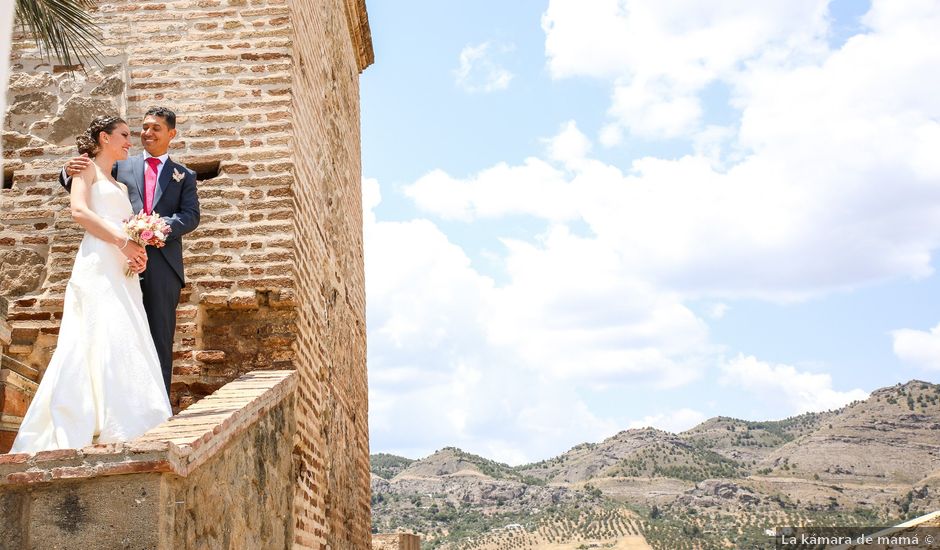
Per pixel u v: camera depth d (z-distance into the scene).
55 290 8.14
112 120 6.34
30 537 3.93
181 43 8.78
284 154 8.44
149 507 3.98
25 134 8.61
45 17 7.95
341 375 11.45
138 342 5.70
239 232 8.19
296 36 9.10
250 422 5.73
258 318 8.02
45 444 5.34
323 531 9.27
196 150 8.48
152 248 6.66
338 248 11.56
